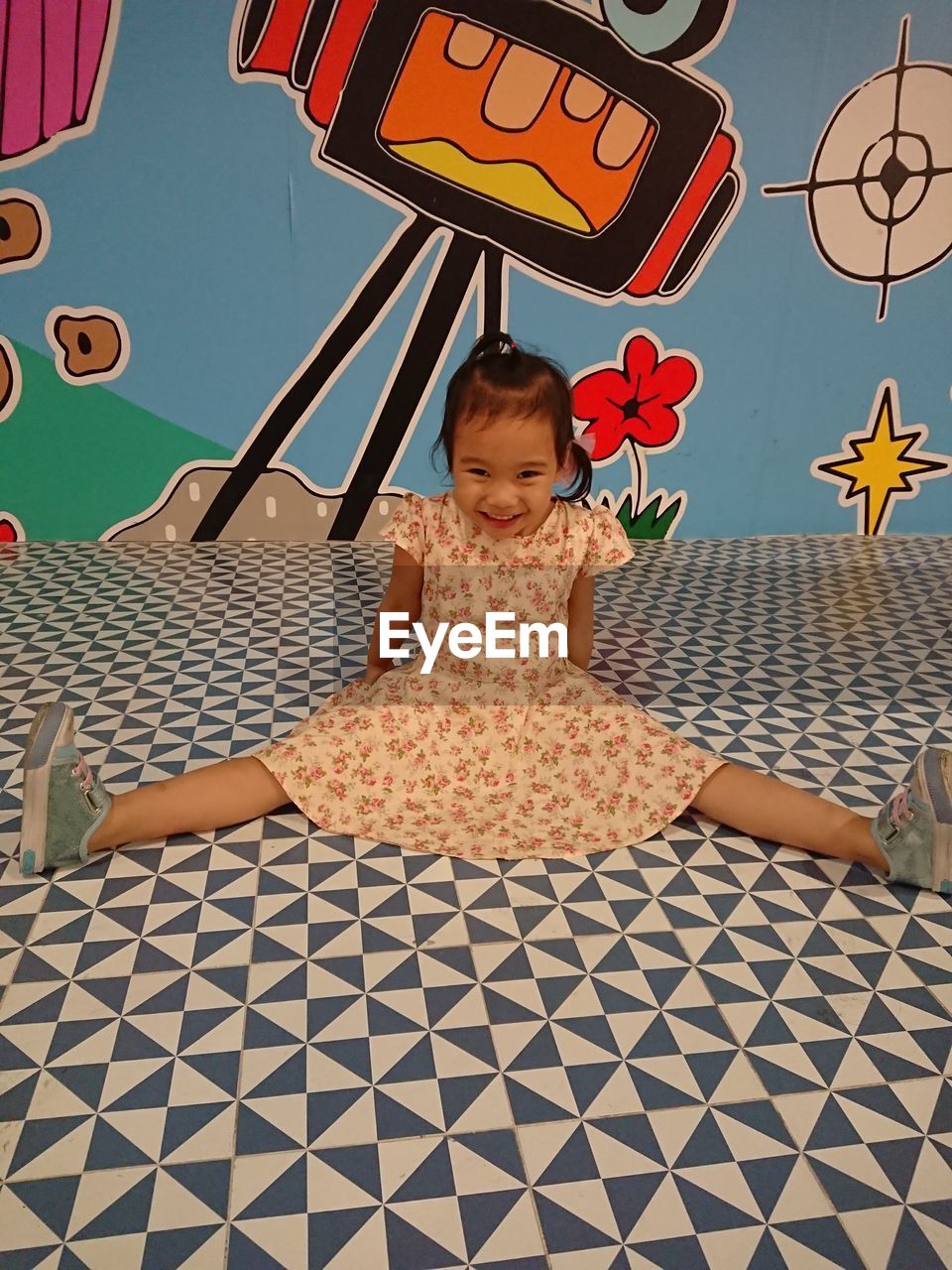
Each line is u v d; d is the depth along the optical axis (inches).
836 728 61.8
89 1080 34.5
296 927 42.3
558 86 81.1
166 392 86.0
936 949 42.4
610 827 49.0
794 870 47.3
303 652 69.8
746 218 87.0
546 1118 33.7
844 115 84.8
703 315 89.9
